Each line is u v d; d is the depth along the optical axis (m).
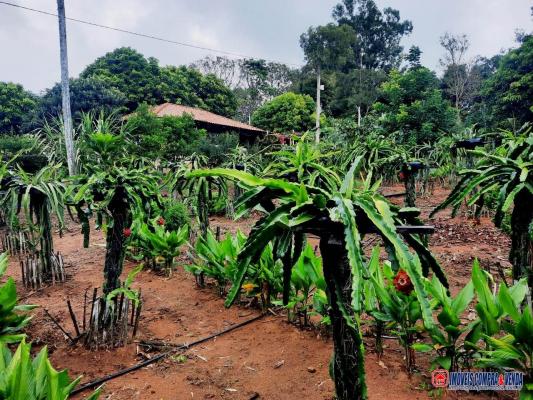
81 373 2.61
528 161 2.32
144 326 3.30
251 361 2.72
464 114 24.23
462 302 2.38
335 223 1.44
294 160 3.00
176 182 5.16
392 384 2.33
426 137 13.34
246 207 1.64
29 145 11.30
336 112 28.67
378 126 13.87
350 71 29.50
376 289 2.50
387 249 1.49
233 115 31.78
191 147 12.30
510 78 16.47
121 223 2.98
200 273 4.09
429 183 10.91
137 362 2.75
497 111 16.92
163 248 4.56
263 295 3.46
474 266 2.32
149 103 24.52
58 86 18.17
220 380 2.50
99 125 3.23
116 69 25.25
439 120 13.54
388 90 16.28
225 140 13.24
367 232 1.54
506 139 3.76
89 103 17.09
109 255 2.98
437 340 2.27
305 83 28.78
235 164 8.05
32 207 4.23
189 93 27.75
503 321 2.21
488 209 6.88
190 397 2.34
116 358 2.79
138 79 24.83
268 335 3.09
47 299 3.96
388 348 2.80
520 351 2.00
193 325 3.32
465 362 2.31
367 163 5.08
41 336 3.12
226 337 3.10
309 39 22.45
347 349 1.61
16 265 5.18
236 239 3.96
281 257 1.51
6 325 2.51
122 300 2.98
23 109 20.69
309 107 26.75
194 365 2.70
